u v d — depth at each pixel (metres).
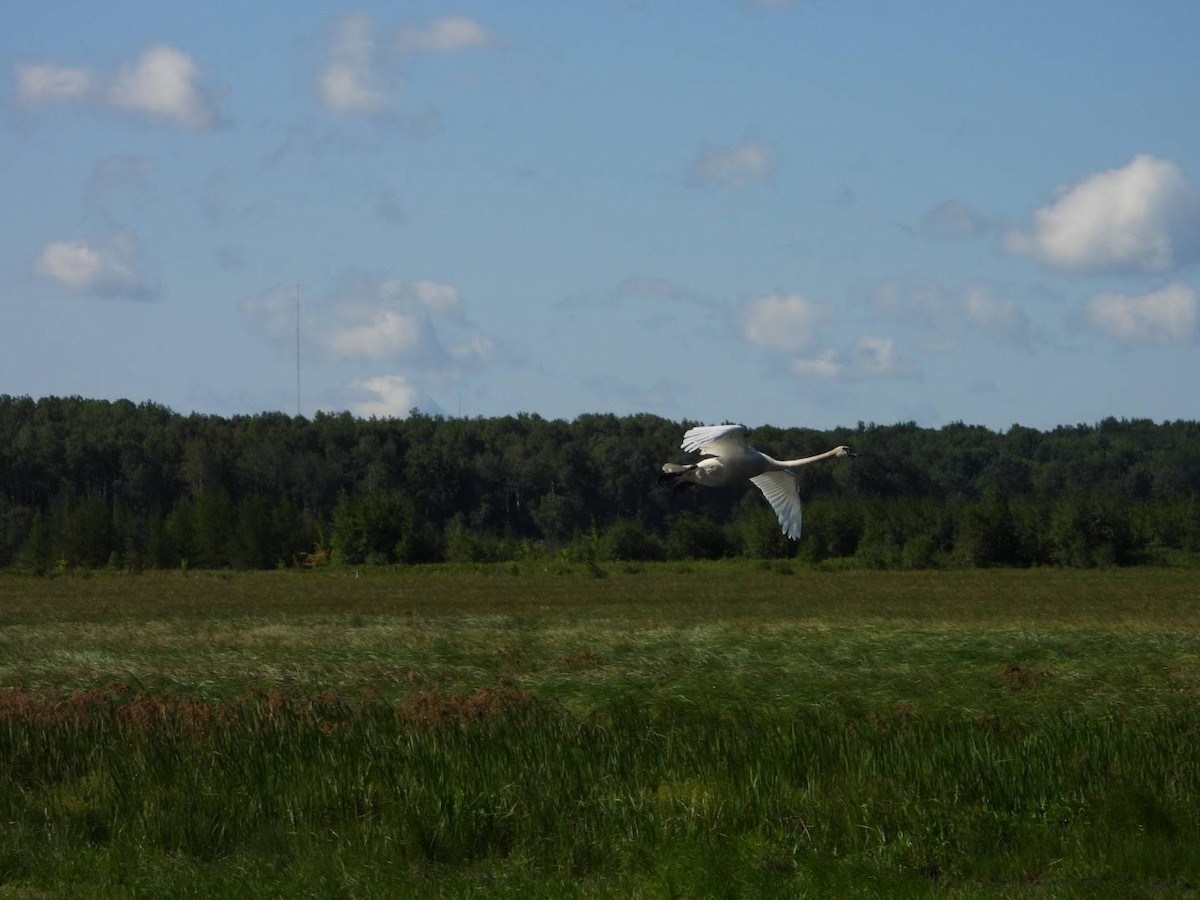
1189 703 36.62
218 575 157.00
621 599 107.38
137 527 194.38
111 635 67.44
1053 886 22.53
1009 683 41.75
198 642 61.00
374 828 24.53
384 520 175.25
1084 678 42.34
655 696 36.97
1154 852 23.36
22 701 32.59
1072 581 129.38
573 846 23.78
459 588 125.88
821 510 167.25
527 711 32.00
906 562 157.62
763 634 61.31
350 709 33.16
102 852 23.88
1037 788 26.33
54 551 178.62
